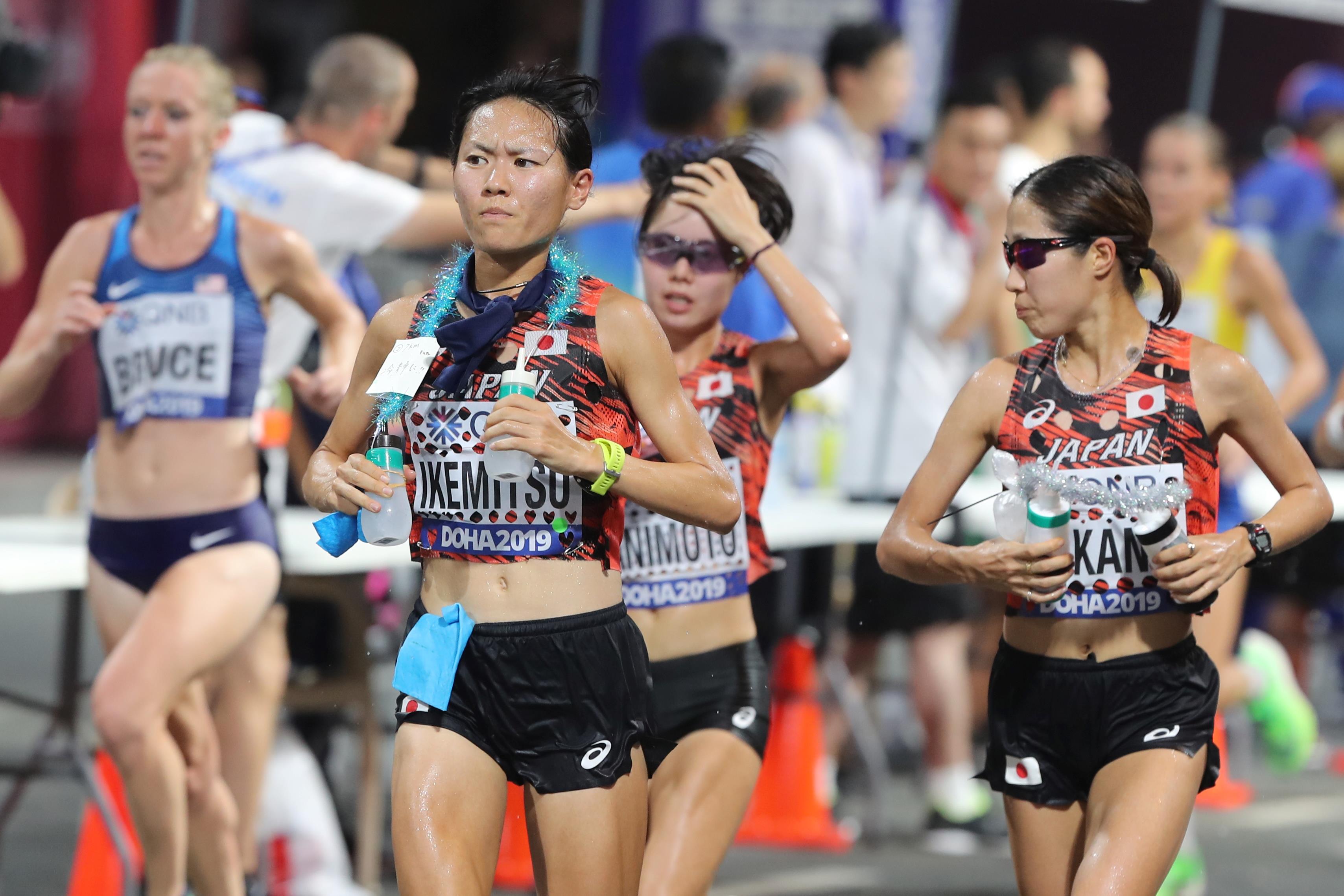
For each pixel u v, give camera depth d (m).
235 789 17.70
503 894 19.95
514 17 47.75
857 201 28.00
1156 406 11.65
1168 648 11.78
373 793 19.38
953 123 23.67
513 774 11.25
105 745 15.11
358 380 11.52
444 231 19.86
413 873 10.55
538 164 10.72
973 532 22.03
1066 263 11.64
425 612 11.27
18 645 32.00
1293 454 11.81
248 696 17.78
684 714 13.53
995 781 12.25
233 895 16.69
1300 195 36.09
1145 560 11.66
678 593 13.62
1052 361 12.01
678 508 10.77
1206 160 21.28
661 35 35.75
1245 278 21.52
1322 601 29.48
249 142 19.89
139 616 15.52
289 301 18.64
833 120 29.06
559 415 10.79
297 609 19.23
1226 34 36.34
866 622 22.92
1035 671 11.98
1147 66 33.72
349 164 19.88
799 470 25.95
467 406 10.80
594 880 10.88
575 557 10.98
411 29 48.00
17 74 18.86
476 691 10.97
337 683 19.16
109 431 16.20
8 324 44.34
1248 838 23.33
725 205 13.94
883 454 23.61
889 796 25.48
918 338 23.69
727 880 20.72
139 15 44.88
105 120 44.38
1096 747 11.88
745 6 36.00
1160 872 11.20
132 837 18.02
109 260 16.12
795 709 23.05
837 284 26.88
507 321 10.72
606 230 23.22
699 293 13.91
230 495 15.95
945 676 23.12
